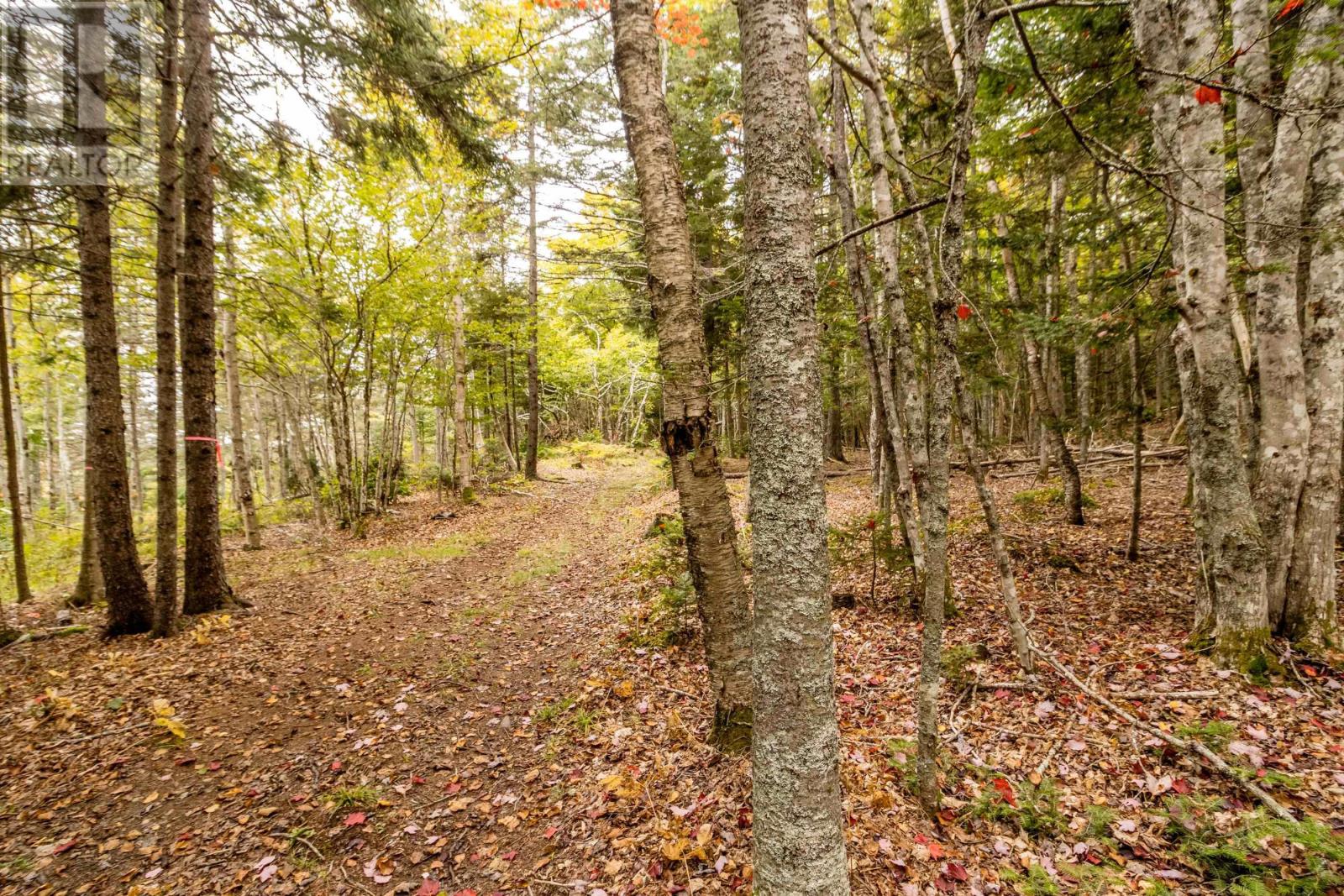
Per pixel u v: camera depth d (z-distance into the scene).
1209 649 4.27
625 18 3.44
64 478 22.77
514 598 7.70
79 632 6.73
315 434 18.03
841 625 5.70
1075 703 3.94
